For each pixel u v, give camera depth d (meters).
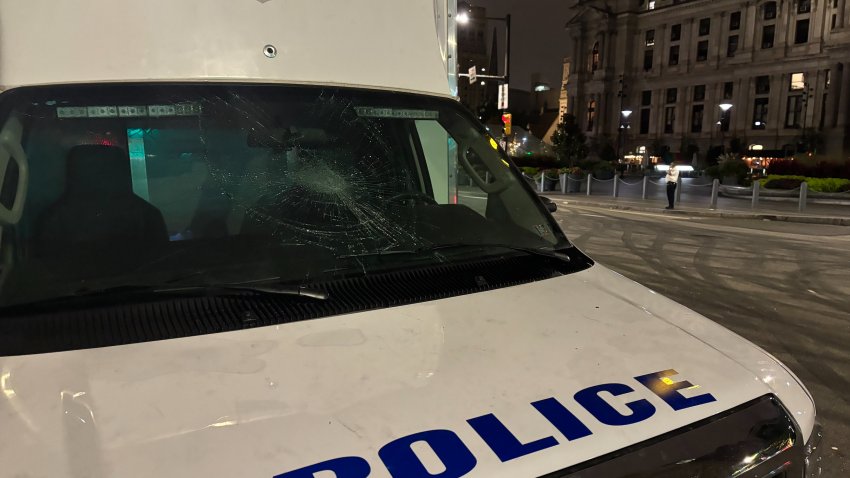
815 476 1.49
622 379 1.42
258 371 1.32
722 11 72.69
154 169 1.85
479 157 2.42
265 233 1.88
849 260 8.78
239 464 1.08
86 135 1.75
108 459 1.07
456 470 1.11
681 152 75.62
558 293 1.86
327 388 1.29
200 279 1.67
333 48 2.11
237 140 1.95
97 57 1.78
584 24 87.06
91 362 1.32
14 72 1.69
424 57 2.33
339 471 1.08
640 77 83.31
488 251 2.08
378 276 1.83
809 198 19.56
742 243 10.47
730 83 73.56
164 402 1.21
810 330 5.30
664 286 7.00
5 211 1.61
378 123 2.21
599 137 86.19
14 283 1.53
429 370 1.38
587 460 1.18
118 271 1.63
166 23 1.85
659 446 1.25
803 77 66.00
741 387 1.46
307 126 2.05
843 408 3.72
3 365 1.29
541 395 1.33
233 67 1.95
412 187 2.38
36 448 1.09
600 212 16.80
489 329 1.59
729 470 1.29
